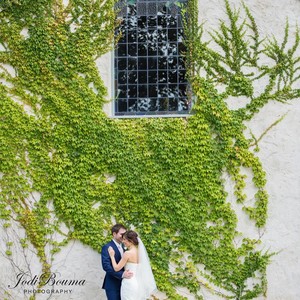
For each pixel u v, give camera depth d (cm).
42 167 988
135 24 1063
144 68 1052
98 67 1021
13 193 984
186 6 1057
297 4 1033
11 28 1021
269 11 1030
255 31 1024
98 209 979
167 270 963
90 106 1003
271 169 990
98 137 994
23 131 996
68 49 1020
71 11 1028
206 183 980
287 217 978
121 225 894
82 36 1023
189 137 993
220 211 976
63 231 977
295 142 997
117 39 1039
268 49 1016
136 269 861
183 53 1041
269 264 967
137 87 1046
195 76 1017
